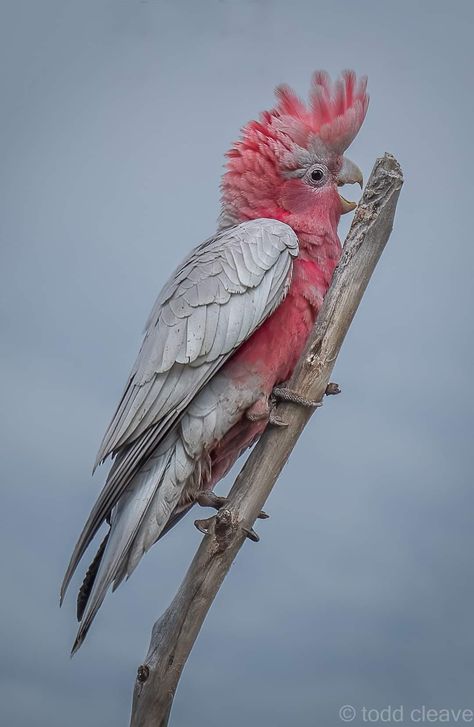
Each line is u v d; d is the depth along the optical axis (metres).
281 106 6.57
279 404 5.67
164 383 5.75
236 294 5.81
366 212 5.52
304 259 6.26
